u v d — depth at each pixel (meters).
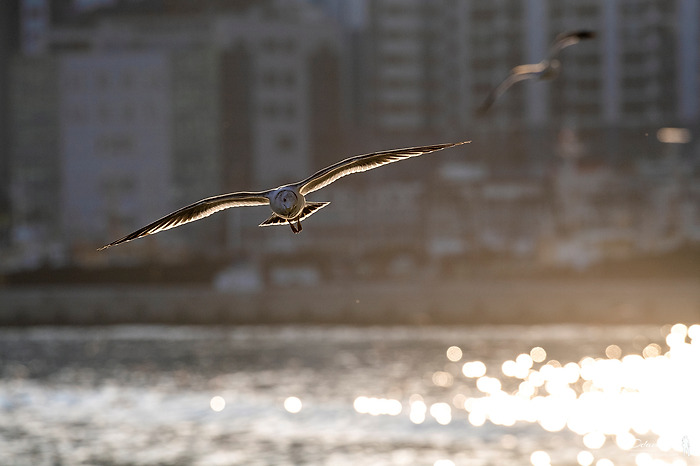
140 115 195.88
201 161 195.25
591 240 148.00
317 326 106.25
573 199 167.88
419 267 144.25
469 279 122.81
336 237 178.12
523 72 30.14
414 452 47.50
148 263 126.44
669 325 100.12
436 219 175.50
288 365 82.44
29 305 110.38
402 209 179.25
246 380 74.38
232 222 176.38
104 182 195.75
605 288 103.44
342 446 49.19
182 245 173.12
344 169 12.24
